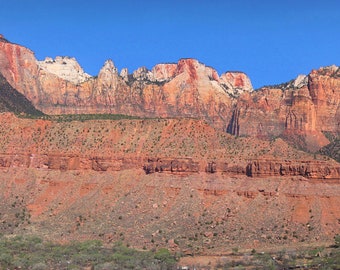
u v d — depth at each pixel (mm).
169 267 173750
